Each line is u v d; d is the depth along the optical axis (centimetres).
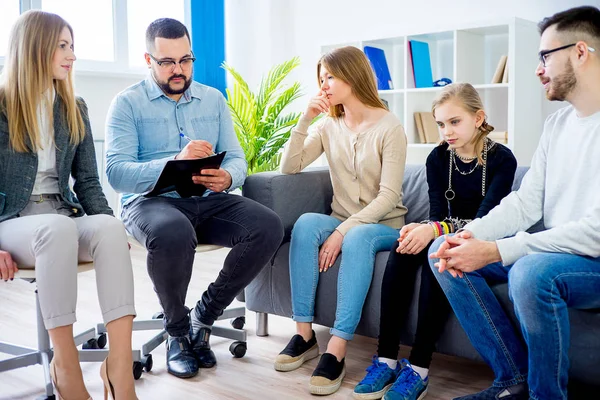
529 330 160
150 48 239
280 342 253
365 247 213
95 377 218
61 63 201
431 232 202
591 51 171
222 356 237
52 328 175
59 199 210
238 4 551
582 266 159
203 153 225
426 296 196
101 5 470
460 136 212
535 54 407
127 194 241
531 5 409
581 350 168
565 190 179
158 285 212
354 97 237
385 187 228
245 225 225
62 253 176
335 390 204
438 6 455
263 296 252
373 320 217
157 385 210
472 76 427
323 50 486
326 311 226
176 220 212
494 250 172
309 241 225
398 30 440
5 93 198
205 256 425
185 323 221
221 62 528
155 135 242
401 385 191
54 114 207
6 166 197
